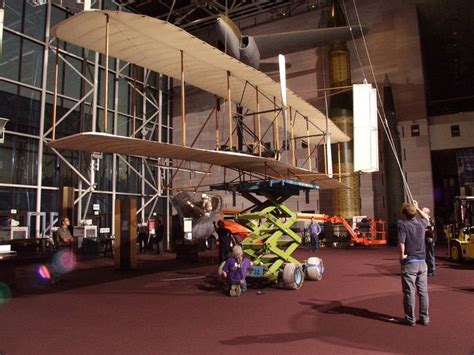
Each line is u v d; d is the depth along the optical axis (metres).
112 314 6.27
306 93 25.20
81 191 19.67
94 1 21.00
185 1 26.77
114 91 23.33
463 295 7.46
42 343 4.71
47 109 19.31
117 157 22.92
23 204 17.97
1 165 17.27
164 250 20.25
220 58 9.98
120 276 10.92
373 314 6.03
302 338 4.80
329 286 8.70
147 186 25.11
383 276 10.12
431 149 23.53
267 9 26.84
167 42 8.86
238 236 15.68
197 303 7.12
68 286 9.23
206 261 15.05
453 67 30.75
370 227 20.78
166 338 4.88
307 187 10.56
